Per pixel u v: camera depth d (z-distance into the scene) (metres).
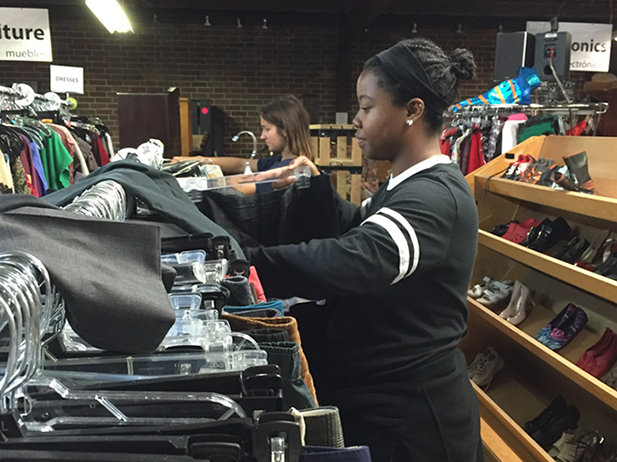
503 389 2.59
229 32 7.45
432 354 1.23
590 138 2.40
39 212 0.59
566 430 2.12
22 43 6.32
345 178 4.73
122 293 0.55
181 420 0.56
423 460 1.23
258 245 1.59
